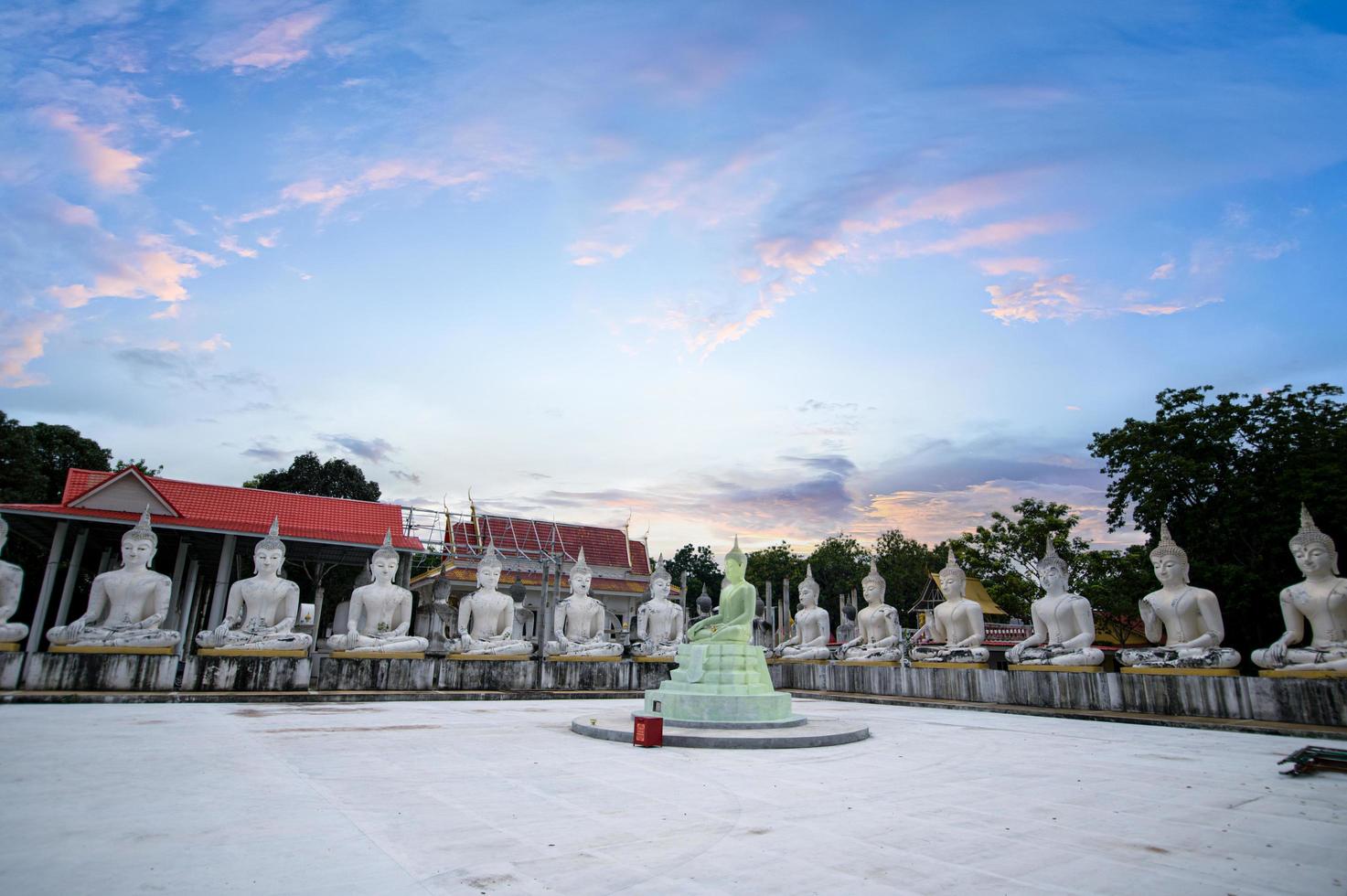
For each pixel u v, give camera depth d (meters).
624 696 25.08
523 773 9.65
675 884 5.30
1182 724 16.91
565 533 55.69
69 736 11.89
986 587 50.03
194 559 33.81
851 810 7.77
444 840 6.30
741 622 16.09
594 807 7.67
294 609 21.86
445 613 31.02
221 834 6.34
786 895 5.13
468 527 49.22
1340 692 15.71
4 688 17.53
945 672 24.00
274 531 21.91
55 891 4.86
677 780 9.34
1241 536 29.22
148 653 18.86
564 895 5.02
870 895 5.16
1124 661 19.92
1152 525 31.66
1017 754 12.26
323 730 13.72
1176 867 5.94
